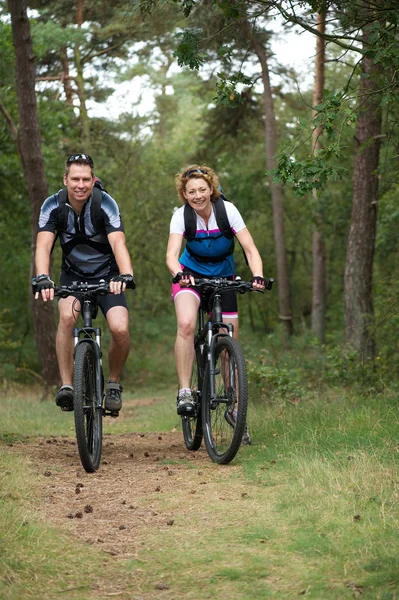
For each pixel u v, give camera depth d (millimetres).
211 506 6043
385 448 7414
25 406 19938
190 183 8125
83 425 7289
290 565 4707
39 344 24297
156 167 40125
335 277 47500
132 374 40844
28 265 37312
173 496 6414
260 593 4316
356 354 15234
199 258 8391
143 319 41406
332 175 8734
